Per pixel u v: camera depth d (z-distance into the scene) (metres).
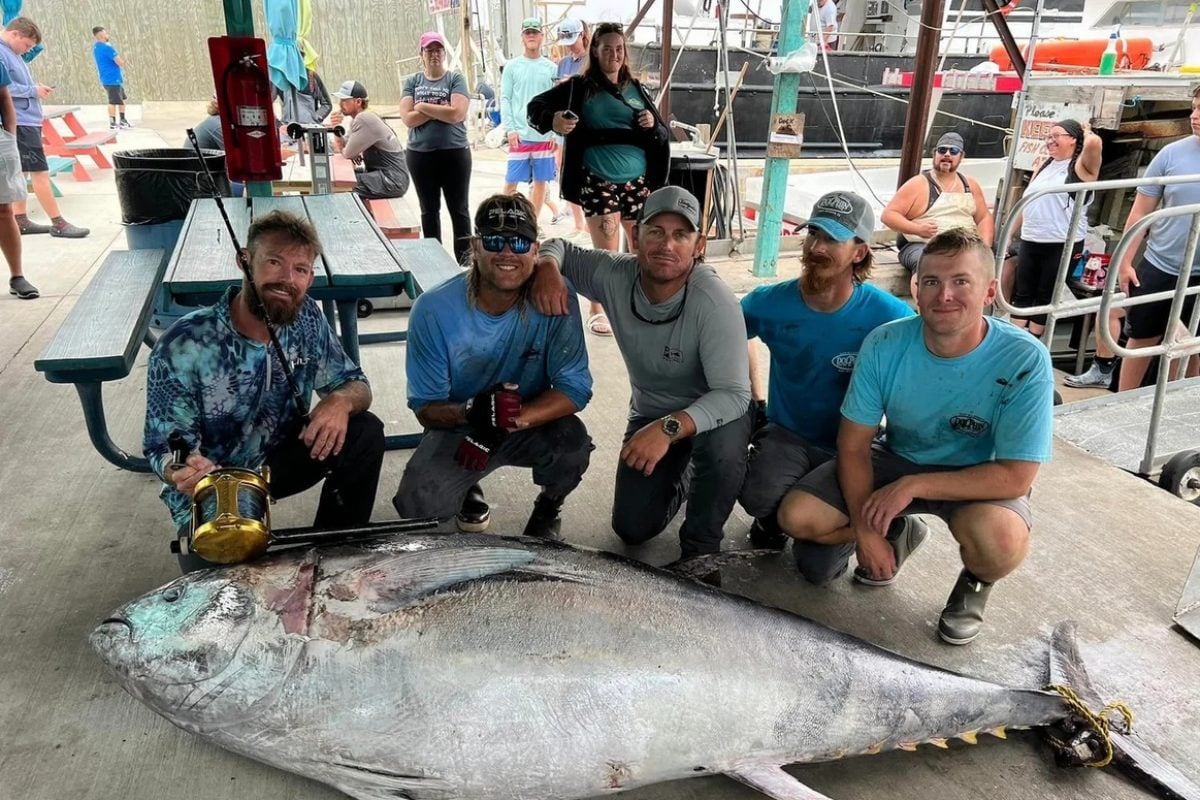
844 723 2.09
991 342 2.47
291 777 2.07
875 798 2.08
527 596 1.98
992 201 9.40
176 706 1.90
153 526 3.11
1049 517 3.35
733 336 2.72
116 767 2.06
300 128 5.62
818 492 2.72
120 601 2.66
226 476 2.10
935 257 2.36
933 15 6.60
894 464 2.77
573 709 1.92
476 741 1.88
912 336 2.54
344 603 1.91
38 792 1.98
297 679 1.86
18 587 2.71
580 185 5.09
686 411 2.67
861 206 2.67
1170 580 2.95
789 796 1.97
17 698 2.25
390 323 5.45
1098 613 2.77
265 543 2.05
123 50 19.31
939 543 3.21
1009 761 2.21
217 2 6.15
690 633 2.03
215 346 2.38
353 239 3.67
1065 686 2.29
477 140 15.50
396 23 19.94
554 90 4.93
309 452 2.70
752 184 8.95
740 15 11.39
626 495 2.92
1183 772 2.16
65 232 7.38
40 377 4.43
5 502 3.23
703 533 2.91
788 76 6.16
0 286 5.94
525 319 2.72
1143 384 6.07
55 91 19.33
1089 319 6.56
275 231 2.26
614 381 4.65
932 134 11.16
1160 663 2.54
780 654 2.08
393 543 2.10
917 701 2.13
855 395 2.62
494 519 3.26
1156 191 5.12
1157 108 7.08
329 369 2.69
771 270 6.65
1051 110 6.43
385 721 1.86
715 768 2.03
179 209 4.96
